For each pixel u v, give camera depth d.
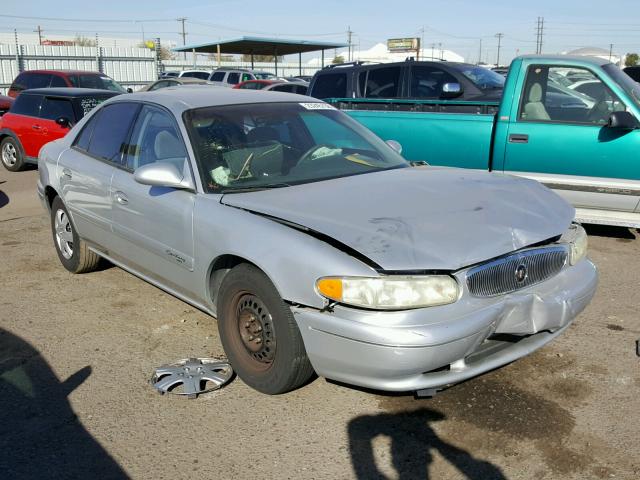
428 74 9.01
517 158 6.46
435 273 2.84
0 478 2.80
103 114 5.01
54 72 15.66
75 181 4.96
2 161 11.70
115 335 4.29
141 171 3.74
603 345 4.02
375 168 4.18
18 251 6.33
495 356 3.14
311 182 3.82
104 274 5.57
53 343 4.18
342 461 2.89
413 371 2.83
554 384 3.53
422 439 3.04
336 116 4.67
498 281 3.01
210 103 4.24
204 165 3.79
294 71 49.97
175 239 3.85
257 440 3.07
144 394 3.51
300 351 3.16
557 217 3.42
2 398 3.49
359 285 2.81
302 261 2.98
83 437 3.11
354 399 3.41
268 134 4.14
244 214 3.39
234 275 3.40
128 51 30.62
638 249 6.18
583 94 6.21
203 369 3.72
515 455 2.90
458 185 3.71
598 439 3.01
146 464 2.90
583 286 3.39
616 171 6.03
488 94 8.55
